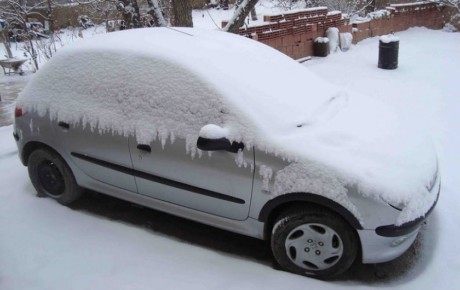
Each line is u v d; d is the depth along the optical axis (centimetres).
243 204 329
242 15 748
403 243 312
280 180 310
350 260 310
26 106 425
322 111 363
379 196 292
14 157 574
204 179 338
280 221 321
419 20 1702
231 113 326
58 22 1656
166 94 351
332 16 1238
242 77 352
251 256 359
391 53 1020
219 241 380
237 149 320
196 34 423
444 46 1341
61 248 368
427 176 321
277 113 334
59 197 441
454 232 382
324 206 306
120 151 374
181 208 363
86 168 405
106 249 365
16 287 322
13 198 459
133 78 368
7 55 1417
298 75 405
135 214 425
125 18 836
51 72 416
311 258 318
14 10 1376
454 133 623
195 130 337
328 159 303
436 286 315
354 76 975
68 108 398
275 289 311
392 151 325
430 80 928
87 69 395
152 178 365
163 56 361
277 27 1045
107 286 320
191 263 345
